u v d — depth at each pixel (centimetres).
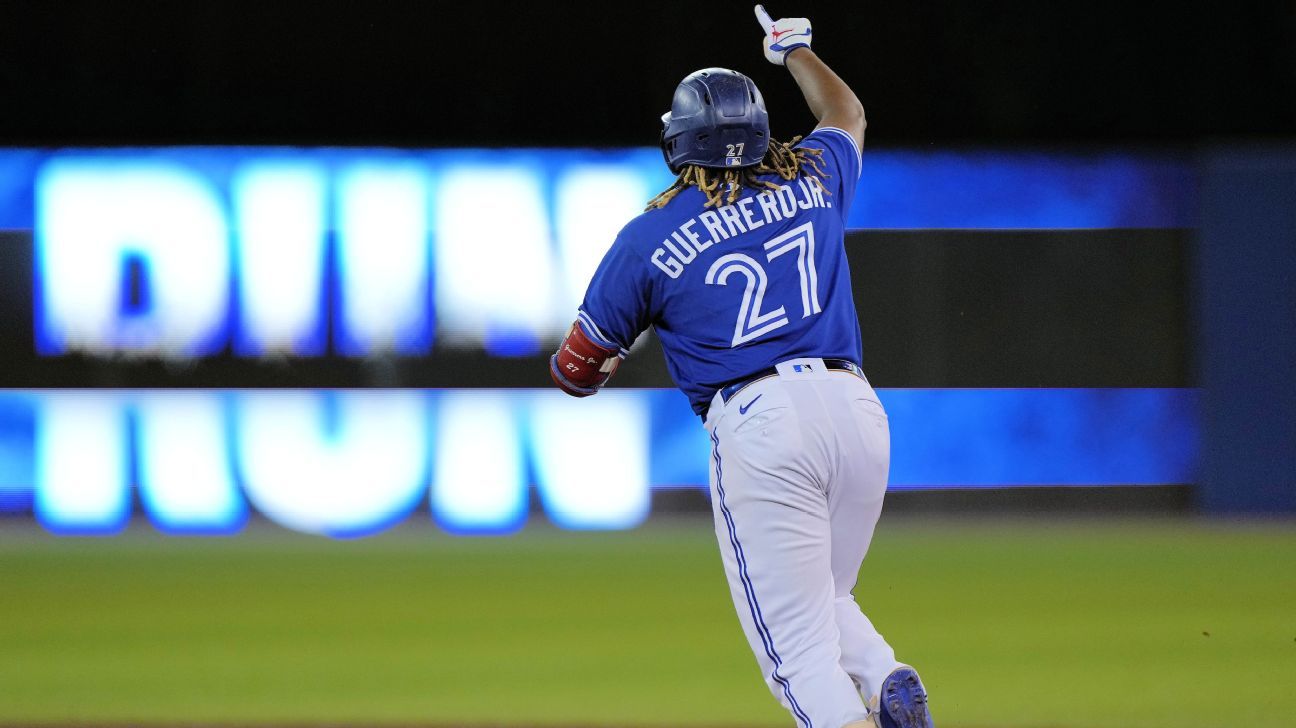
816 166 992
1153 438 3203
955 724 1311
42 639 1789
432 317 3161
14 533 2998
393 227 3181
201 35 3169
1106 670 1553
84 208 3145
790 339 915
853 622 962
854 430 905
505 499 3130
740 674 1541
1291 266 3197
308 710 1383
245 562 2550
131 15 3144
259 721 1340
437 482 3130
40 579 2341
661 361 3141
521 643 1744
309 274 3159
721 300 915
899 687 923
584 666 1594
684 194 936
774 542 891
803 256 935
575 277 3197
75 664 1622
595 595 2138
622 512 3130
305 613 1988
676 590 2177
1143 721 1316
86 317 3131
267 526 3098
